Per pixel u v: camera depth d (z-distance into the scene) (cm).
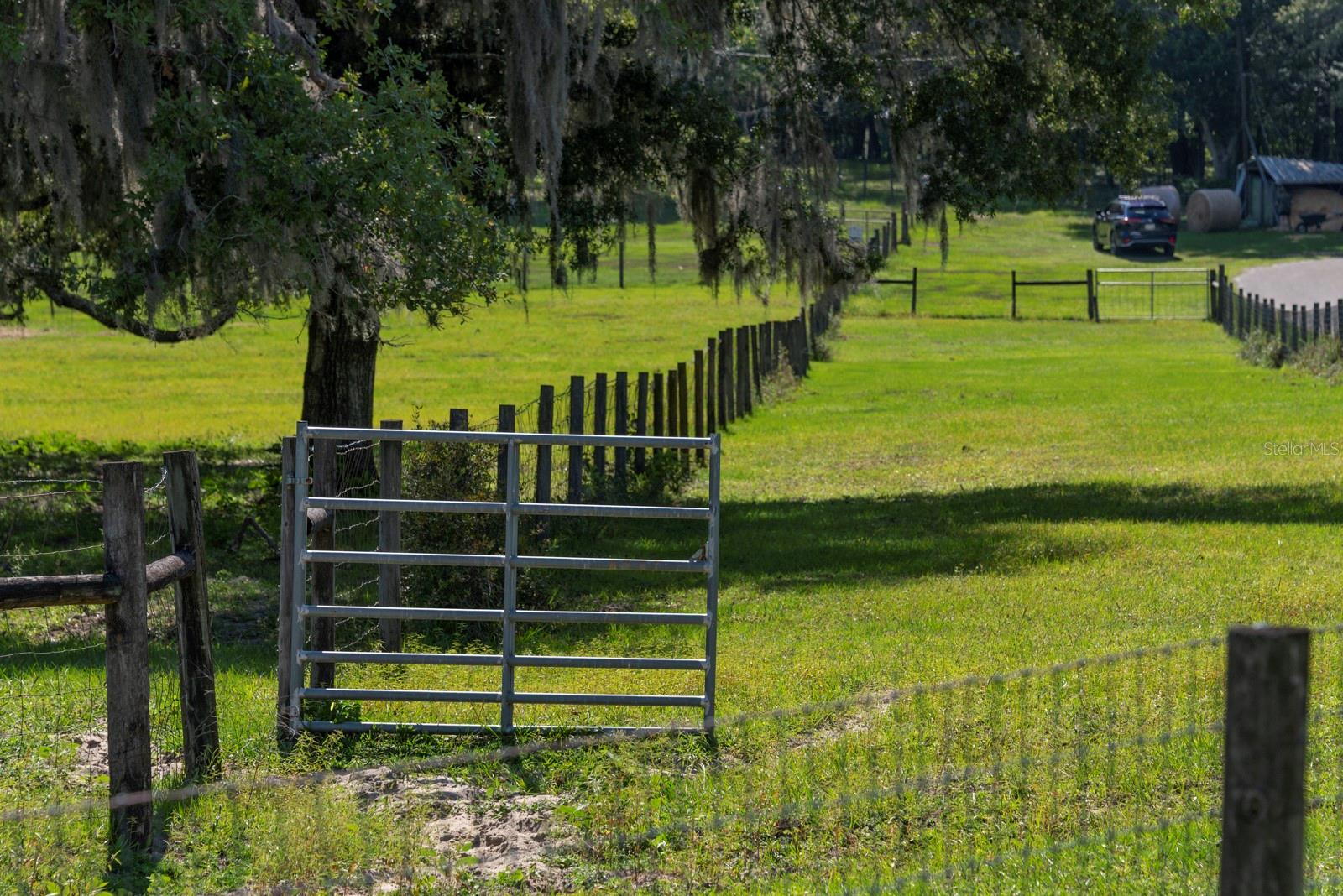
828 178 4094
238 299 3036
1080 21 4000
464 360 8675
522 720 1800
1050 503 3566
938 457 4712
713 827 1294
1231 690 724
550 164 3328
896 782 1383
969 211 4078
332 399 3809
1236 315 9388
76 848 1310
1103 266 14412
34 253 4034
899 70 4088
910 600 2452
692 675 1983
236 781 1451
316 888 1243
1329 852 1194
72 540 3322
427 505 1684
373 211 2730
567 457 3794
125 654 1329
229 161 2777
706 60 3697
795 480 4381
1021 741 1488
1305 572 2508
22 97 2873
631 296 12850
